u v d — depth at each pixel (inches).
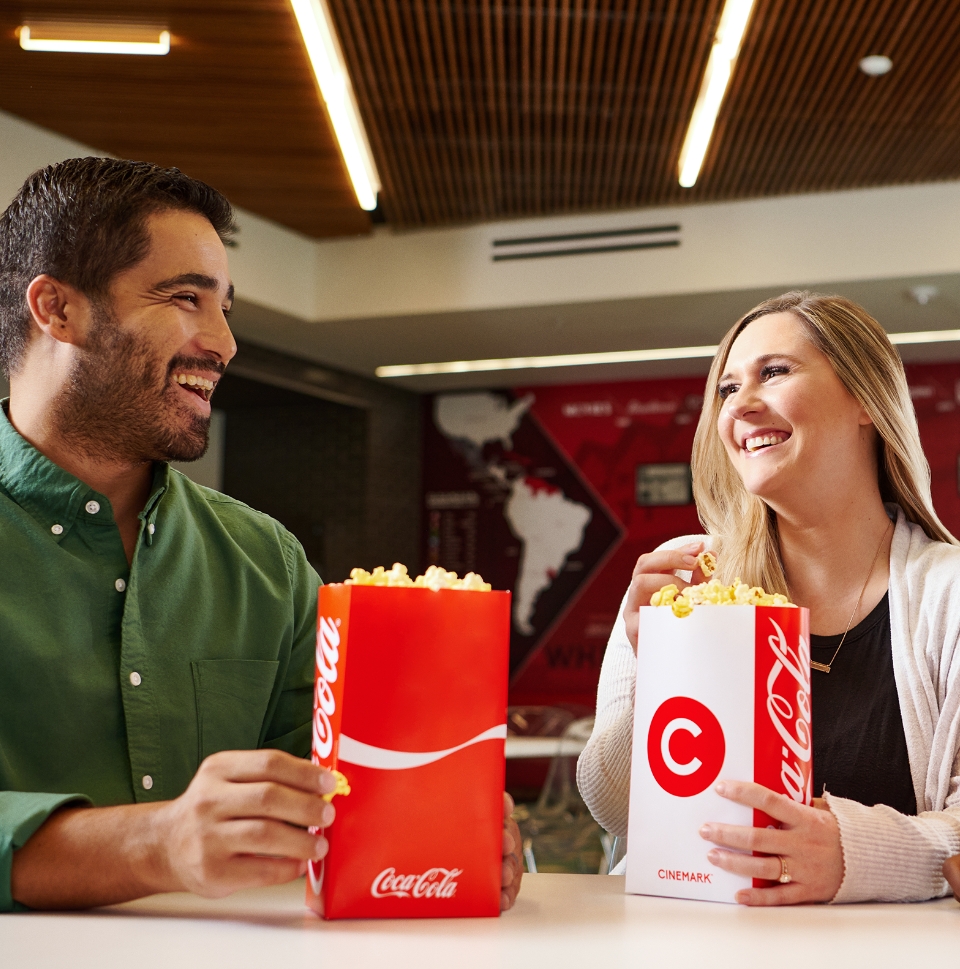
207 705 47.7
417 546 299.6
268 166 191.5
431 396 303.4
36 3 140.3
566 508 286.8
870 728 53.1
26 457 44.6
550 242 217.9
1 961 25.4
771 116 167.6
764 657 36.0
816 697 55.0
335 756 30.9
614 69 154.9
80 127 177.3
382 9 138.6
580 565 283.9
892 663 53.8
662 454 280.1
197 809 28.9
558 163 188.2
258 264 217.5
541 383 291.7
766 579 57.8
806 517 56.0
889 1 135.3
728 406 56.6
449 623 31.7
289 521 288.7
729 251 206.5
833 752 53.5
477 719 32.0
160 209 44.6
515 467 293.0
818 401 54.1
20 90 164.1
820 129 172.4
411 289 225.5
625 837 54.6
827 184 197.8
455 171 193.8
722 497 63.3
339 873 30.7
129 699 44.8
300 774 29.0
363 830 30.9
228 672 48.8
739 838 35.2
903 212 197.8
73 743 43.6
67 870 31.0
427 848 31.4
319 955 26.3
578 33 143.1
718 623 36.6
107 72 157.6
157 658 46.4
